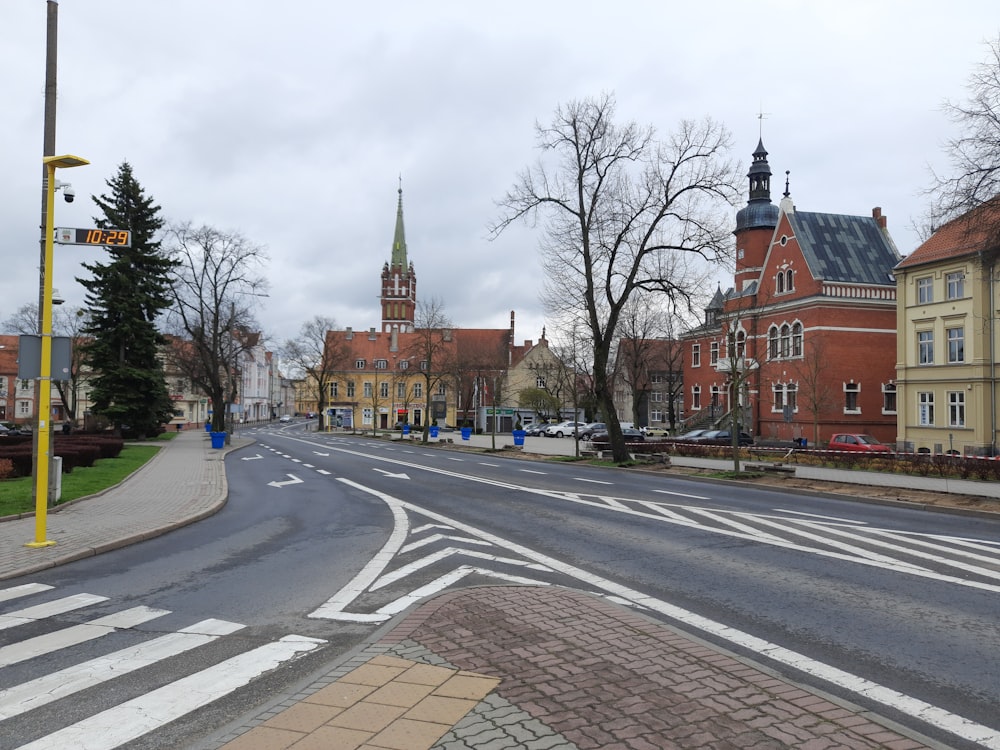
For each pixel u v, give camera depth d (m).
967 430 37.62
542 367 78.00
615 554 10.05
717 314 59.91
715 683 4.70
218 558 10.05
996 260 18.77
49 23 13.30
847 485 19.89
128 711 4.64
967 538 11.63
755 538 11.40
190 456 33.47
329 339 94.38
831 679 5.14
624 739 3.85
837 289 48.44
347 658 5.29
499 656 5.29
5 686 5.11
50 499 14.48
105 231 11.27
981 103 17.41
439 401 53.59
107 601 7.63
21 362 10.63
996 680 5.12
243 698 4.84
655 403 94.50
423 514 14.38
